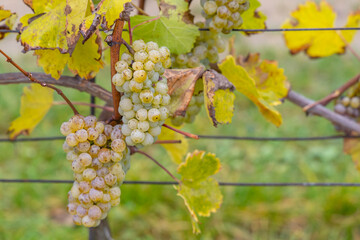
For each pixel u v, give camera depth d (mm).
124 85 721
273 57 3639
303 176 2572
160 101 736
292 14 1125
